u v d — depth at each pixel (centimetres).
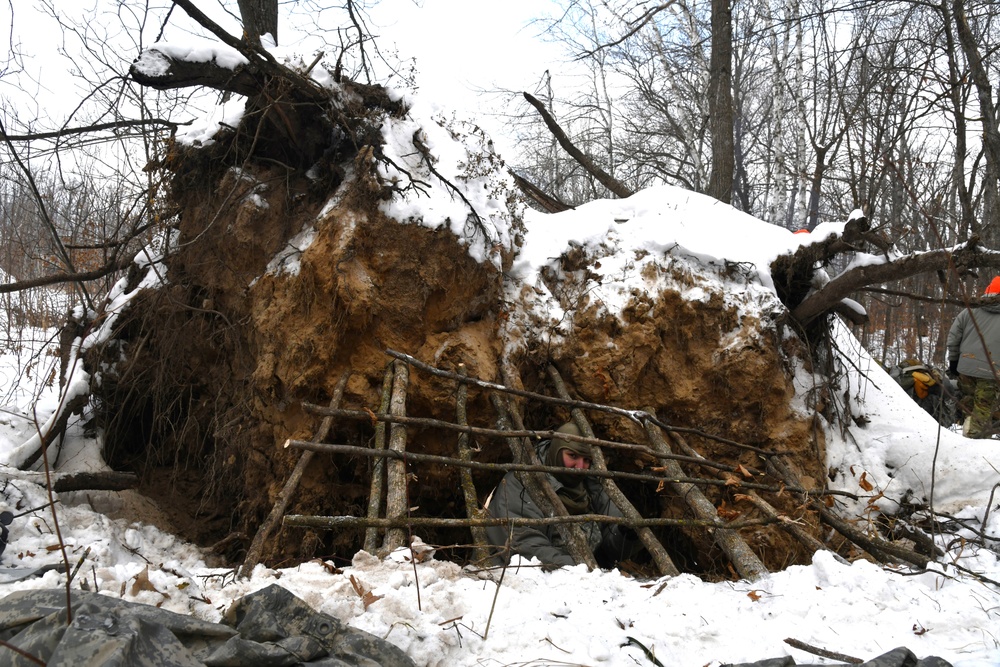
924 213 548
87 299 698
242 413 613
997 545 520
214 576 383
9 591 335
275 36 844
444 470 573
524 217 693
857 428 664
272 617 288
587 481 576
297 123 600
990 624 346
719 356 636
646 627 329
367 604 319
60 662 246
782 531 572
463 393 566
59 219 914
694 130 1647
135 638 257
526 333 635
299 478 473
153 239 695
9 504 497
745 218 716
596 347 629
